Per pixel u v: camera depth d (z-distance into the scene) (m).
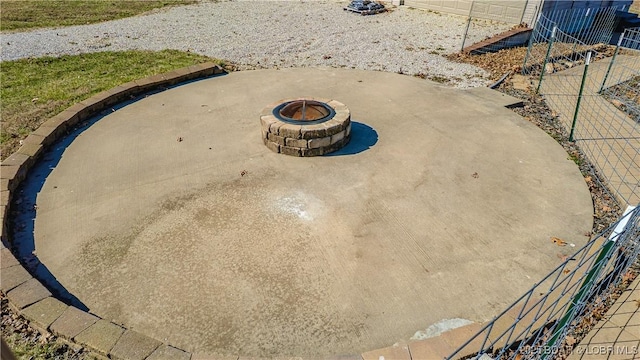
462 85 8.38
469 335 3.14
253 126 6.52
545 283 3.75
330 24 12.91
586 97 7.91
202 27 12.22
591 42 12.39
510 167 5.53
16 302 3.37
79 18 12.78
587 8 13.13
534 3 11.77
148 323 3.40
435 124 6.66
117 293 3.66
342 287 3.72
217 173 5.33
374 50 10.45
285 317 3.46
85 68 8.66
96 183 5.11
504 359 3.01
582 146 6.12
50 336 3.22
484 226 4.46
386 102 7.44
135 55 9.56
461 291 3.68
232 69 8.97
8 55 9.21
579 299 2.95
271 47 10.55
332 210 4.68
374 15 14.16
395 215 4.61
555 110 7.32
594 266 2.91
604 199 4.95
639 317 3.38
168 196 4.89
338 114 5.92
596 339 3.21
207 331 3.34
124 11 13.86
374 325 3.39
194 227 4.41
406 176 5.30
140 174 5.29
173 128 6.44
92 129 6.38
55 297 3.57
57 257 4.02
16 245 4.15
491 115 6.99
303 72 8.82
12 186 4.84
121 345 3.06
